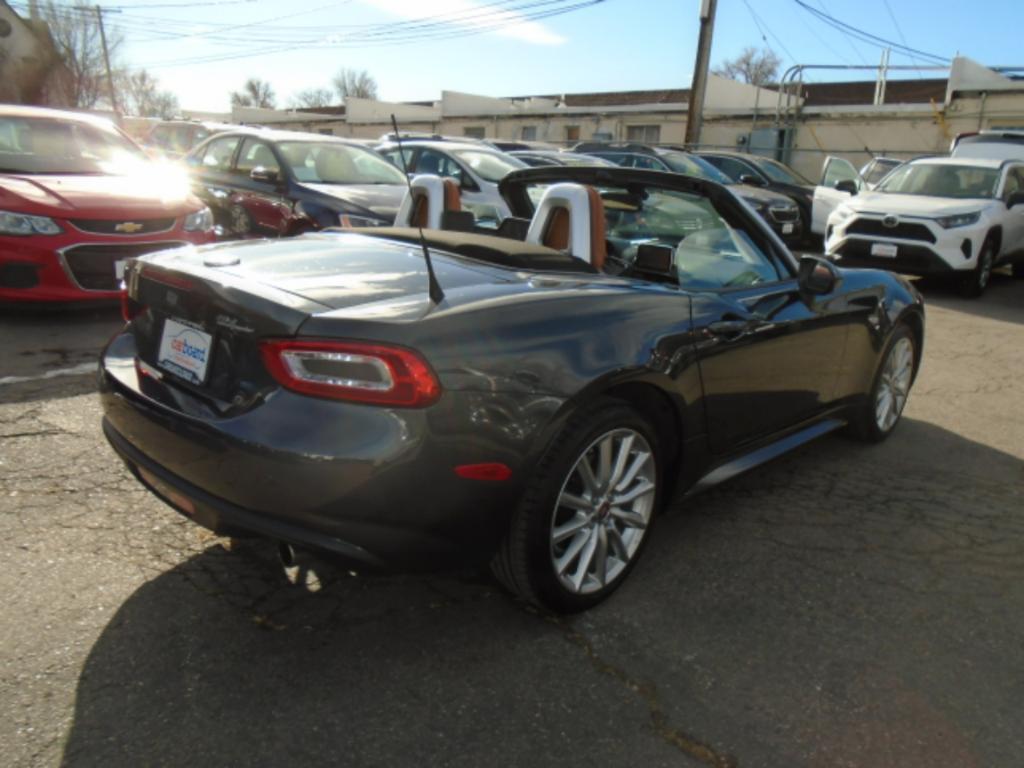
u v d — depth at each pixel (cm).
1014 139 1361
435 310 232
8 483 342
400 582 287
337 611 268
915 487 408
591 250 326
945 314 923
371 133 3672
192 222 648
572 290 271
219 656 241
